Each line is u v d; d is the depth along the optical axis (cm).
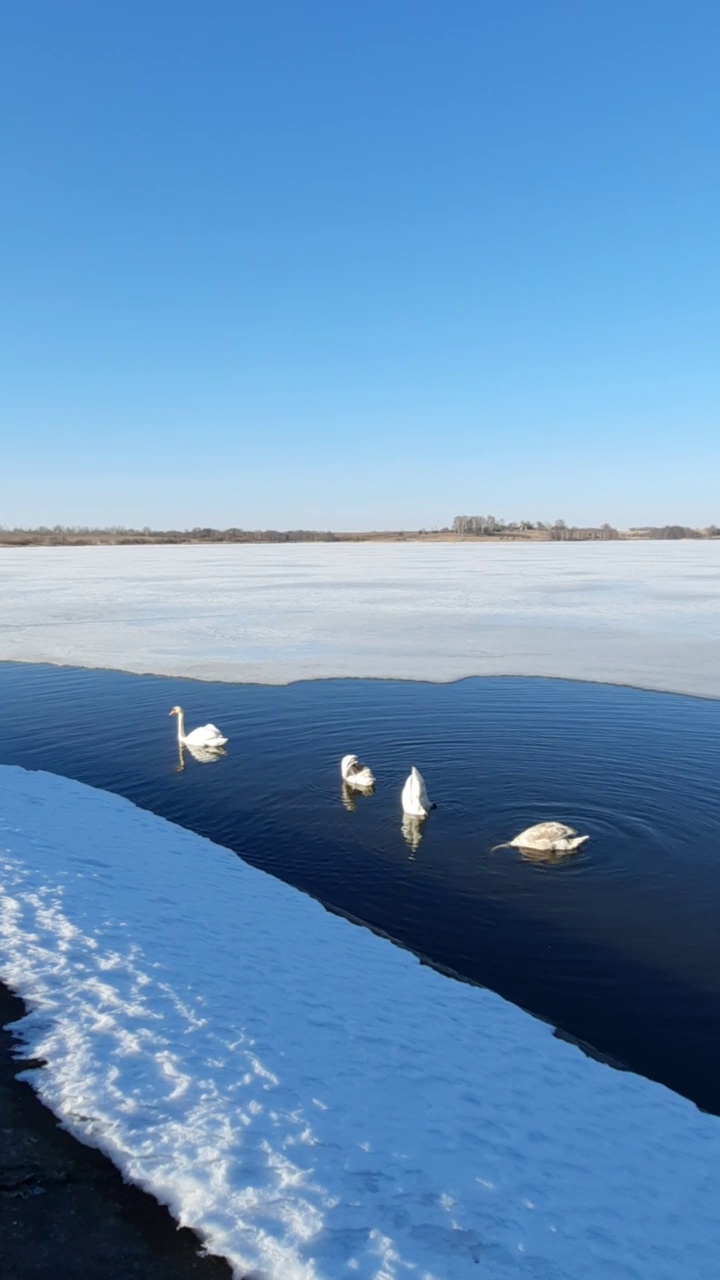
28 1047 677
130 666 3072
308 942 1029
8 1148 568
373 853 1423
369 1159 590
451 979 1004
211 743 2064
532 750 2002
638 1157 677
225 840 1487
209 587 5884
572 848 1422
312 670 2950
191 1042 700
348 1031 787
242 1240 505
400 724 2250
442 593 5266
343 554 11444
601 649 3234
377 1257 502
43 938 869
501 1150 640
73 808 1502
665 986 1033
